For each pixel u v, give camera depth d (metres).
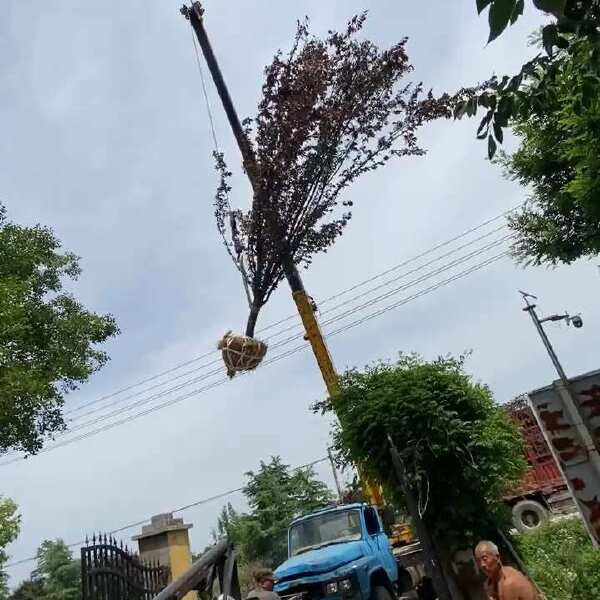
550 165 8.38
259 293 6.55
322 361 10.77
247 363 6.23
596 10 2.17
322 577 8.95
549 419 3.66
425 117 6.93
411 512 6.89
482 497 7.89
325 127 6.72
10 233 11.94
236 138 8.48
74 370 11.74
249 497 31.62
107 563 6.43
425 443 7.86
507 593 4.86
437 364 8.59
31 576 35.62
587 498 3.49
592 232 9.10
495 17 1.66
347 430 8.35
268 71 6.98
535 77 2.93
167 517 11.16
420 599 9.86
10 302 9.81
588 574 7.55
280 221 6.57
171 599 3.89
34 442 11.38
